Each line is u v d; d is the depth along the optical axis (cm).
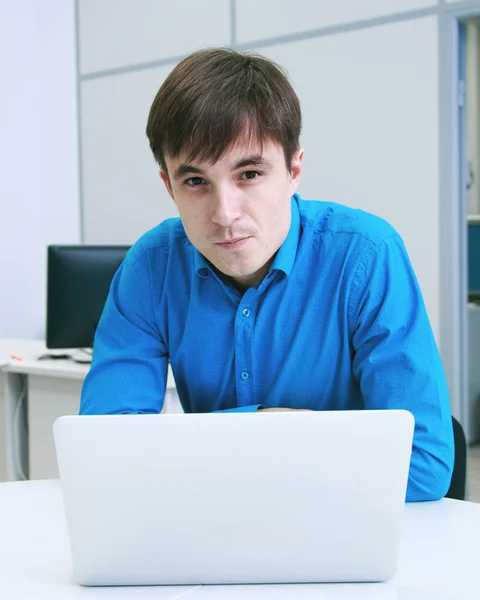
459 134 309
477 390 361
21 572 77
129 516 70
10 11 404
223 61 85
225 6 368
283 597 69
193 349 112
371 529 69
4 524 91
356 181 330
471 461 331
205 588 72
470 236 390
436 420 95
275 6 350
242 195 85
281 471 68
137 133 406
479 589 71
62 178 431
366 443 67
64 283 212
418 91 310
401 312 99
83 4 420
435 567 76
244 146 81
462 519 89
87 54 421
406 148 315
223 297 109
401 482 68
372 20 320
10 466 241
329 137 337
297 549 70
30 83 420
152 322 115
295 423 68
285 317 106
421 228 313
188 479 69
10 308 408
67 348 217
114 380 112
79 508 70
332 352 105
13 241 410
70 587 73
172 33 388
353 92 329
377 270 100
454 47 300
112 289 118
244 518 69
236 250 87
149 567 72
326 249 104
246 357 108
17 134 412
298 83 345
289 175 91
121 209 416
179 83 83
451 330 308
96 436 69
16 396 243
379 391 98
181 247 113
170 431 68
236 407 112
